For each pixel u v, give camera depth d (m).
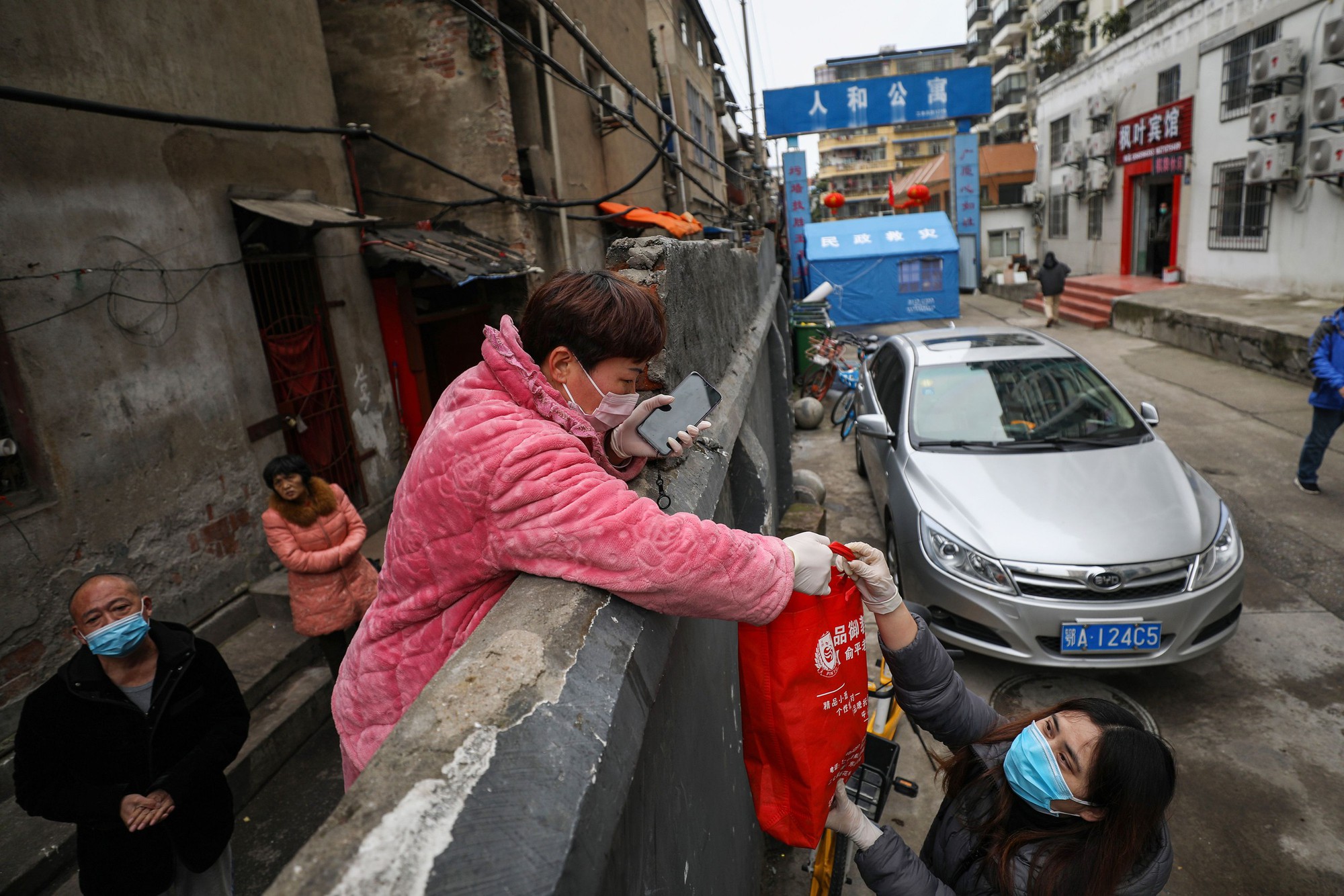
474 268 6.57
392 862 0.57
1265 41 13.65
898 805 3.37
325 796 3.70
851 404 9.34
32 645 3.44
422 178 8.36
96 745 2.24
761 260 6.73
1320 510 6.02
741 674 1.37
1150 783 1.30
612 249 1.98
